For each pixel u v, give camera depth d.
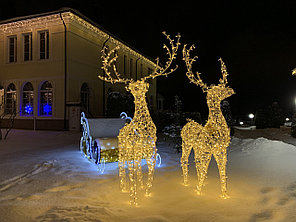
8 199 3.55
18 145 9.23
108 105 13.55
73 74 15.64
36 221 2.81
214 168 5.36
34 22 15.93
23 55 16.52
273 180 4.30
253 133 13.79
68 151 7.87
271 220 2.81
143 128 3.71
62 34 15.31
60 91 15.26
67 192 3.86
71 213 3.00
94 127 7.13
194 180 4.53
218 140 3.61
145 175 4.91
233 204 3.31
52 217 2.88
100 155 5.39
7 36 16.98
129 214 3.00
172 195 3.70
